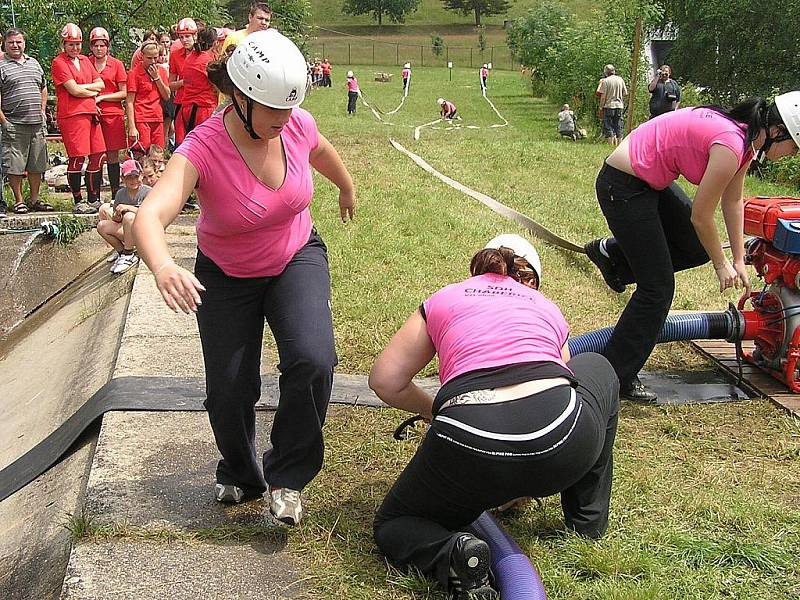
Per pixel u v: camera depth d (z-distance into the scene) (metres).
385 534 3.33
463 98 38.12
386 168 12.78
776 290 5.35
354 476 4.15
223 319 3.49
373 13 100.75
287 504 3.46
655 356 5.98
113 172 10.72
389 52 81.44
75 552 3.46
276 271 3.48
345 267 7.45
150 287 7.12
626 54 22.92
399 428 3.83
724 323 5.35
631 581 3.35
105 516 3.70
